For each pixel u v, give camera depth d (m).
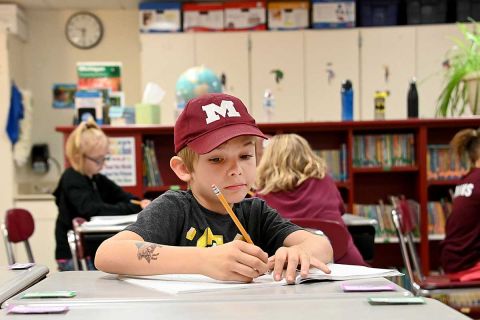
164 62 5.69
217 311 0.77
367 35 5.61
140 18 5.70
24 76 6.10
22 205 5.30
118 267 1.06
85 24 6.17
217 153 1.15
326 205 2.49
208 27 5.68
